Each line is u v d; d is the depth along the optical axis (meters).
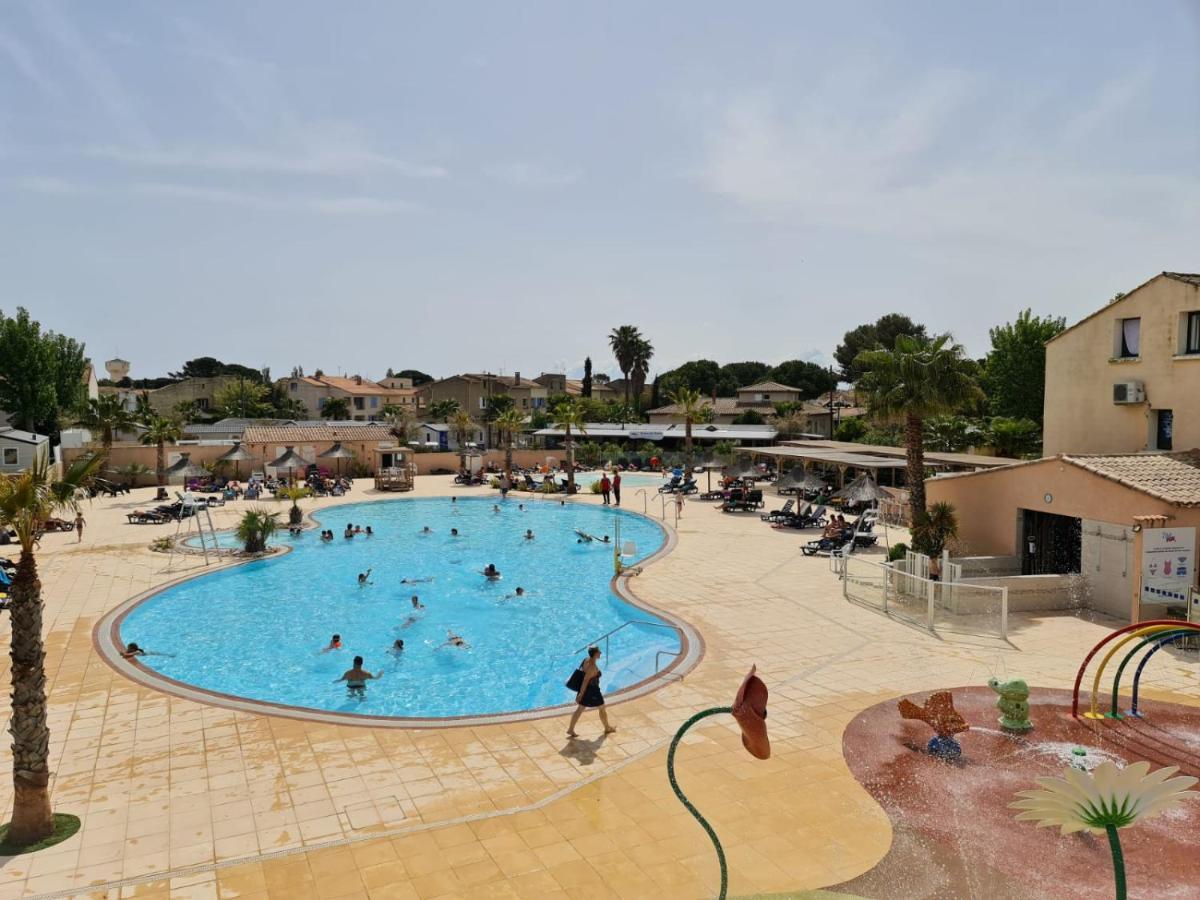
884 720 12.43
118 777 10.82
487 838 9.09
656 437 69.44
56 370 55.66
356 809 9.84
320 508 42.06
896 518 33.81
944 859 8.51
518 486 50.34
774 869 8.36
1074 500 19.69
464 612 22.52
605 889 8.05
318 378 102.56
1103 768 4.36
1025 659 15.47
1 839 9.20
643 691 13.95
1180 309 21.56
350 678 16.30
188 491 47.09
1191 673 14.52
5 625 18.55
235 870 8.50
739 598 21.08
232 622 21.59
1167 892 7.83
